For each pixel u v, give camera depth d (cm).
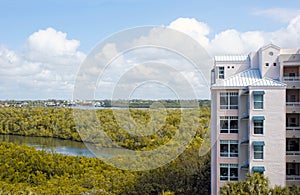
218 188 2955
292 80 3002
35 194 3666
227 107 2956
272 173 2831
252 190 2522
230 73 3192
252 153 2842
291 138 3027
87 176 4075
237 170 2952
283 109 2836
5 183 4125
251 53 3195
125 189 3541
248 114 2906
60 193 3653
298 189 2570
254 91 2844
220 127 2961
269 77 3038
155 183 3400
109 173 3969
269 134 2841
